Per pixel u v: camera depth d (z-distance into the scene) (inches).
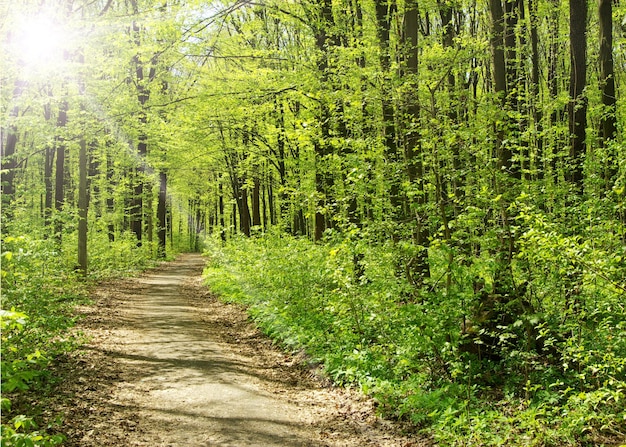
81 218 711.1
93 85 577.0
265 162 873.5
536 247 230.2
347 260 326.0
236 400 286.0
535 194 318.0
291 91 482.6
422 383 287.3
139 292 759.1
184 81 611.8
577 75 374.0
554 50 676.1
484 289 298.8
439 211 314.3
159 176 1264.8
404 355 286.8
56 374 307.9
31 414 239.6
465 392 267.6
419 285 318.7
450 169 314.5
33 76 509.0
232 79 566.9
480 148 304.2
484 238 290.4
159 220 1389.0
